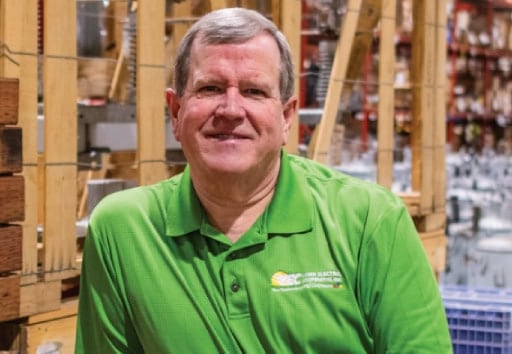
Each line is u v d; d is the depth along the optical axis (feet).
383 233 7.27
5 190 9.64
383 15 14.60
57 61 10.57
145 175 11.59
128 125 14.33
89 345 7.91
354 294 7.29
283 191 7.34
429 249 15.76
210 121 6.91
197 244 7.38
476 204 23.35
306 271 7.23
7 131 9.66
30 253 10.38
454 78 37.63
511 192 26.21
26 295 10.34
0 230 9.64
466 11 37.99
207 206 7.30
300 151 14.51
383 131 14.75
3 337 10.75
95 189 12.80
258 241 7.22
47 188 10.57
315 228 7.33
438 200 15.89
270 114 6.96
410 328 7.18
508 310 11.14
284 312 7.16
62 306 10.93
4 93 9.61
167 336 7.34
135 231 7.53
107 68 14.90
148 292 7.39
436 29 15.71
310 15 16.16
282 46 7.09
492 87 39.91
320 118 14.94
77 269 10.91
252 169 7.00
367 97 29.14
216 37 6.86
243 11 7.00
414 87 15.61
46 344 10.71
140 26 11.43
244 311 7.23
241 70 6.83
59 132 10.65
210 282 7.30
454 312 11.28
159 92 11.70
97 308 7.72
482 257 17.10
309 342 7.17
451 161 28.12
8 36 9.96
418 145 15.57
